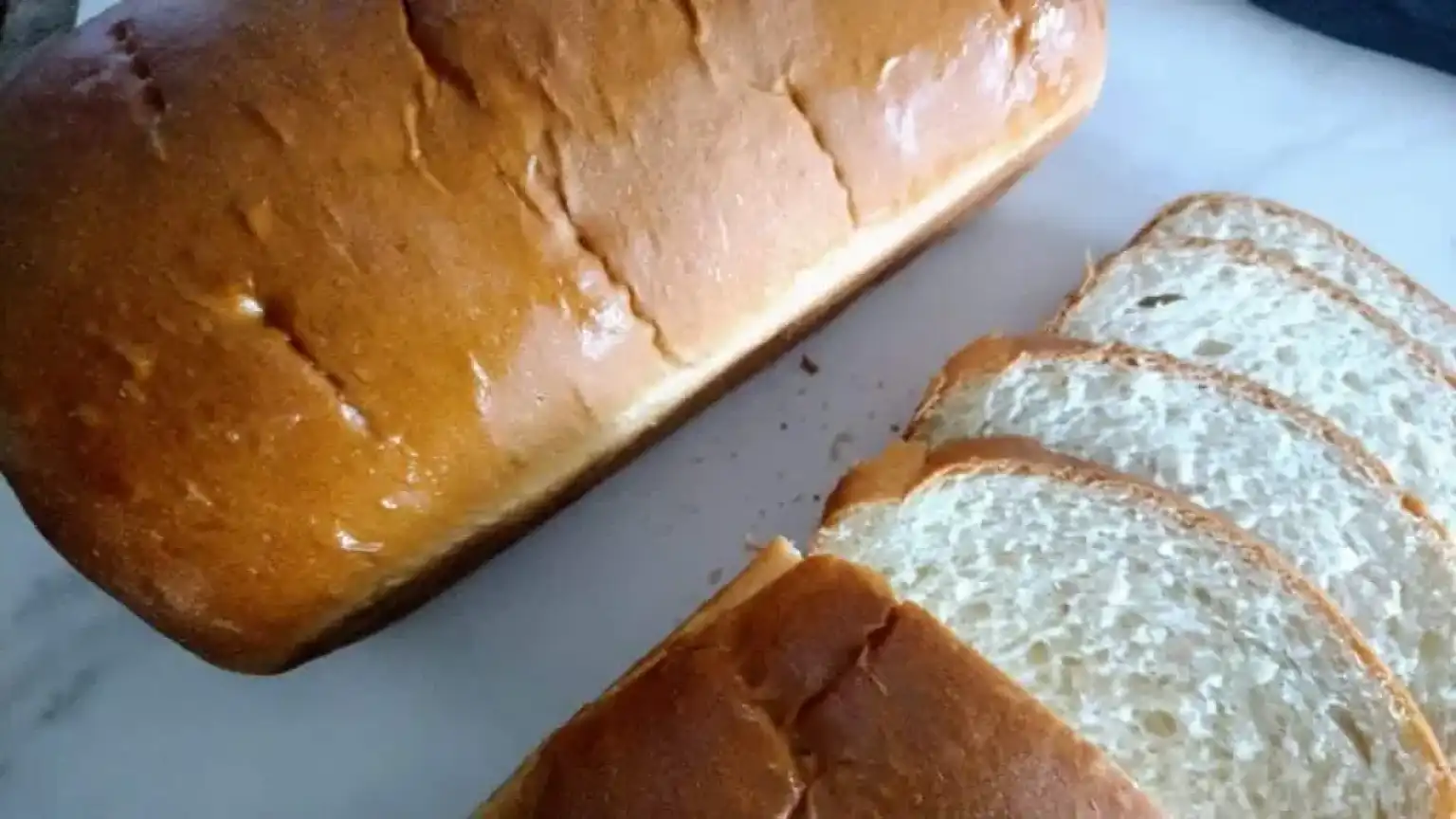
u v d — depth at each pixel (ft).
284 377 0.62
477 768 0.77
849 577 0.59
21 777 0.77
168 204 0.62
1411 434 0.78
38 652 0.80
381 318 0.63
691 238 0.68
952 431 0.77
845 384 0.85
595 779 0.56
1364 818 0.66
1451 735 0.70
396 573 0.70
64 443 0.62
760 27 0.68
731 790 0.54
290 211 0.63
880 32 0.71
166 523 0.63
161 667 0.79
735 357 0.76
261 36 0.65
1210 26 0.91
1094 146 0.89
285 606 0.67
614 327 0.68
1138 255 0.81
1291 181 0.88
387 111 0.64
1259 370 0.80
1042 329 0.82
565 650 0.80
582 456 0.72
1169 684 0.69
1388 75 0.90
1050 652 0.70
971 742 0.54
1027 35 0.76
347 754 0.78
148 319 0.61
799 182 0.71
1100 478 0.69
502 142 0.65
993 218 0.89
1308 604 0.67
